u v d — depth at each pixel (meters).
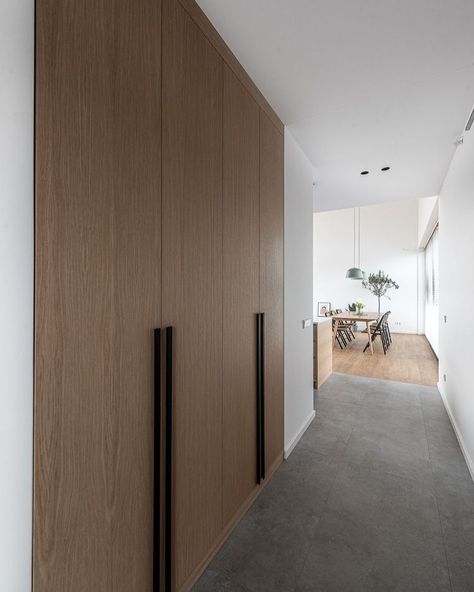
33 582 0.82
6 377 0.78
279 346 2.42
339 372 5.23
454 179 3.05
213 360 1.59
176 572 1.34
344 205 4.69
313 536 1.72
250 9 1.45
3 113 0.76
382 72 1.88
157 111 1.21
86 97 0.94
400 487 2.16
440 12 1.45
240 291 1.84
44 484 0.84
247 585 1.44
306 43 1.65
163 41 1.24
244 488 1.90
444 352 3.87
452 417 3.16
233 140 1.75
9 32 0.77
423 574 1.49
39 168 0.81
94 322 0.97
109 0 1.01
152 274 1.19
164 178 1.25
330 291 10.83
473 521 1.83
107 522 1.02
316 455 2.57
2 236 0.77
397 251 9.98
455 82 1.97
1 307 0.77
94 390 0.97
